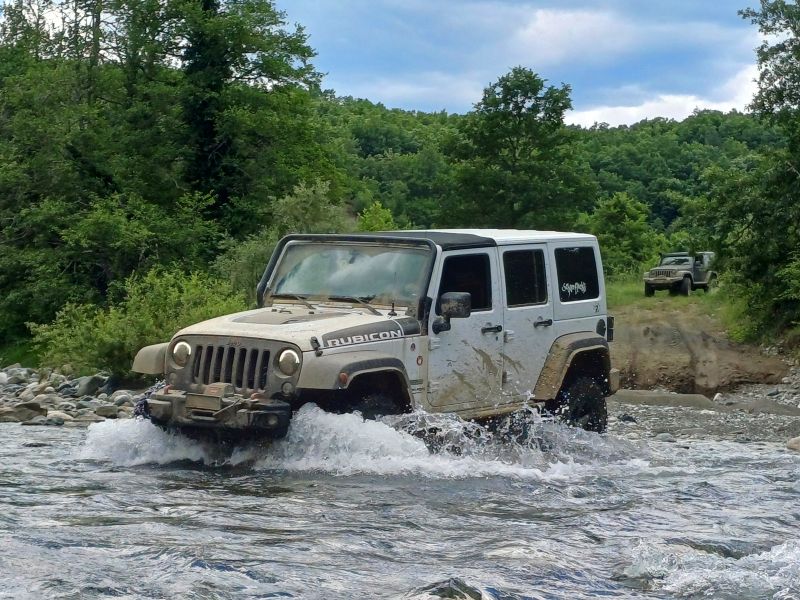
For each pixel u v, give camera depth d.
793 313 28.80
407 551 5.84
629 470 9.49
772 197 29.53
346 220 29.28
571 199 47.44
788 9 28.69
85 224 32.84
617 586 5.19
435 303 9.59
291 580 5.06
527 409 10.48
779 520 7.07
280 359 8.65
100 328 20.72
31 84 38.69
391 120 178.38
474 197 47.38
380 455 8.75
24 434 11.93
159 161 38.44
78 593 4.68
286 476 8.44
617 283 50.19
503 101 47.31
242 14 40.25
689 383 23.83
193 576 5.04
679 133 154.25
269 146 40.62
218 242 35.44
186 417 8.82
